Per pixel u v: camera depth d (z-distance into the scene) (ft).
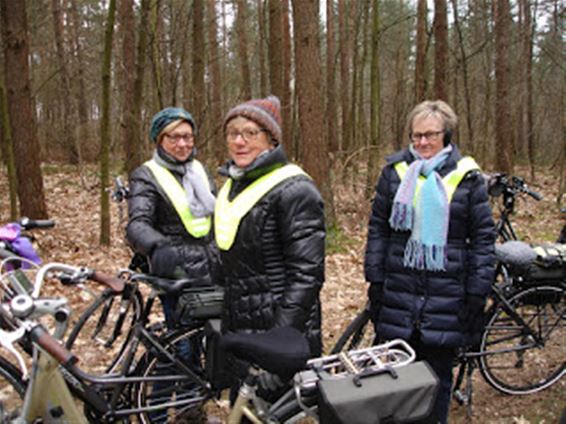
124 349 10.18
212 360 8.89
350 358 7.11
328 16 53.16
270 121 6.97
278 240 7.02
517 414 10.78
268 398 7.18
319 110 23.81
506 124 44.55
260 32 51.03
